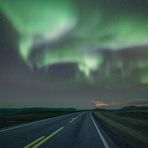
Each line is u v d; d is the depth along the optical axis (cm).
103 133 1669
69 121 3228
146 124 2686
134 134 1638
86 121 3192
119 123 2892
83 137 1423
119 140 1304
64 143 1159
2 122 2744
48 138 1356
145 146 1102
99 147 1056
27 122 3036
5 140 1237
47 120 3553
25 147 1008
